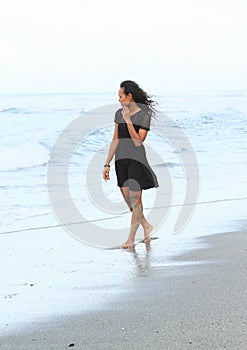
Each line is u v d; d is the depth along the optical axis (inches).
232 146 1352.1
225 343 302.2
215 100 2004.2
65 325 344.2
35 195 840.3
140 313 359.3
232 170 1074.7
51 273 466.0
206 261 485.7
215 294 390.3
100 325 341.4
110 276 450.9
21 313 368.8
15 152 1206.9
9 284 436.1
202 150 1290.6
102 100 1871.3
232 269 456.1
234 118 1748.3
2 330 338.3
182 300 380.5
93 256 522.0
